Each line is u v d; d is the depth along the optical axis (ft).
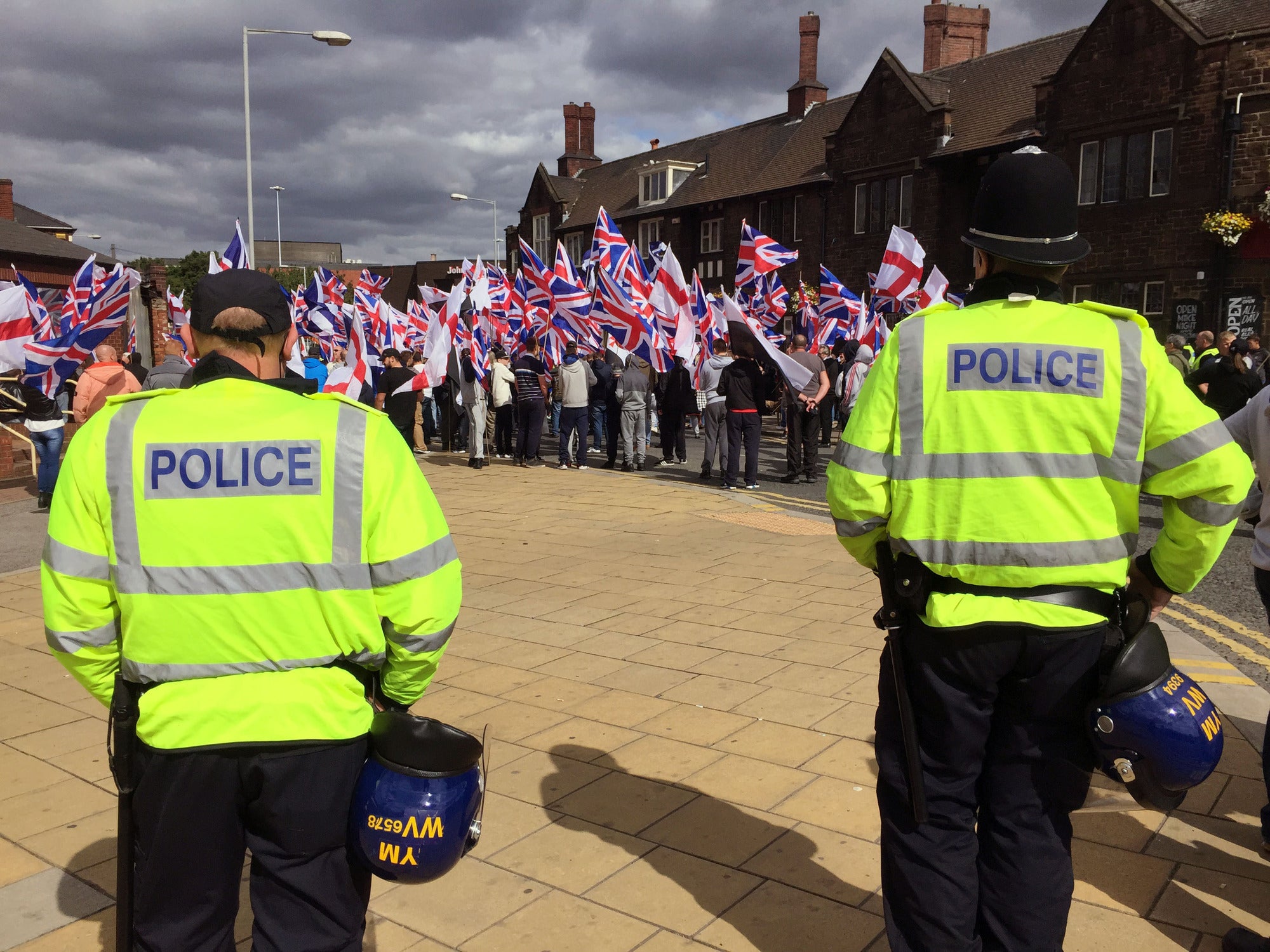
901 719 6.63
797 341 39.09
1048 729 6.40
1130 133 65.98
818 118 107.24
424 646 5.86
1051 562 6.15
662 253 49.14
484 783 6.07
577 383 43.47
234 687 5.57
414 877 5.67
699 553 24.32
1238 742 12.08
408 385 41.60
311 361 35.55
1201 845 9.68
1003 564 6.20
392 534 5.73
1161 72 63.21
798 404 38.45
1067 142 70.08
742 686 14.33
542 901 8.91
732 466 36.86
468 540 26.53
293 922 5.85
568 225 142.92
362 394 30.53
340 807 5.75
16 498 36.94
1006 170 6.56
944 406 6.37
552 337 51.24
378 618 5.85
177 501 5.58
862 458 6.57
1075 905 8.67
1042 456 6.18
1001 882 6.53
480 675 15.08
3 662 16.38
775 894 8.94
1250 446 9.61
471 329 46.37
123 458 5.62
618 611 18.79
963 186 81.56
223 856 5.70
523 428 44.62
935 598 6.40
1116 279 67.31
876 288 46.37
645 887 9.08
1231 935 7.91
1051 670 6.19
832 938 8.28
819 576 21.47
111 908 9.02
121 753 5.75
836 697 13.79
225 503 5.59
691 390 46.16
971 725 6.44
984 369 6.30
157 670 5.62
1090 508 6.19
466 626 17.93
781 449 52.19
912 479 6.45
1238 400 31.65
